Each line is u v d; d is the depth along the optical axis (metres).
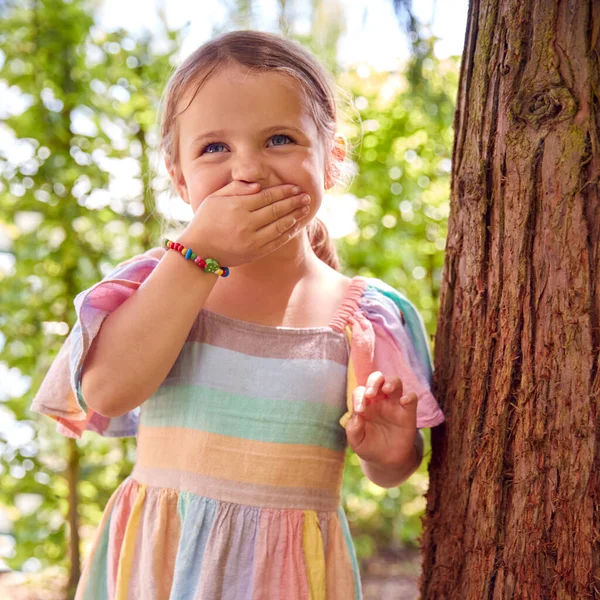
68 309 2.90
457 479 1.32
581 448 1.14
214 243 1.22
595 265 1.15
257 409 1.27
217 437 1.27
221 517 1.24
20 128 2.85
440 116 3.12
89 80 2.88
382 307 1.43
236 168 1.25
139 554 1.30
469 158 1.31
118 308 1.25
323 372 1.31
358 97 3.52
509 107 1.23
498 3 1.27
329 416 1.31
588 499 1.13
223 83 1.28
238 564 1.23
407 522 3.94
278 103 1.27
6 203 2.87
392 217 3.55
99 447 3.03
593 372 1.14
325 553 1.30
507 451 1.23
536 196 1.20
